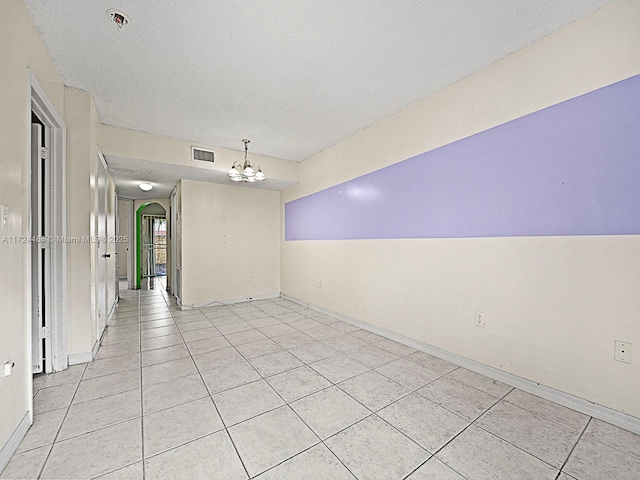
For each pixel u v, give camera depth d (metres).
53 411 1.86
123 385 2.21
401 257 3.14
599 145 1.78
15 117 1.56
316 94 2.78
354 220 3.81
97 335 3.00
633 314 1.66
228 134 3.77
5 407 1.43
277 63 2.30
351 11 1.77
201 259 4.92
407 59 2.26
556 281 1.97
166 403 1.97
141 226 8.62
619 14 1.70
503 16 1.82
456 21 1.86
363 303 3.67
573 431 1.68
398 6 1.73
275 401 2.00
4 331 1.43
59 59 2.21
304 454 1.50
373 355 2.81
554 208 1.97
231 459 1.46
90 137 2.68
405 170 3.08
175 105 2.97
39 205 2.37
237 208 5.30
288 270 5.51
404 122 3.08
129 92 2.71
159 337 3.35
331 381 2.29
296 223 5.21
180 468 1.40
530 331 2.10
